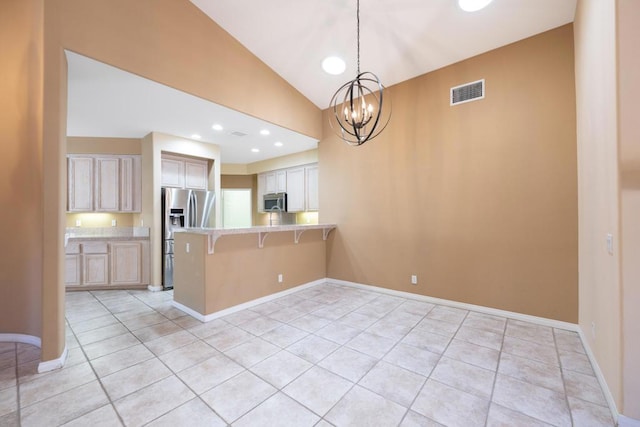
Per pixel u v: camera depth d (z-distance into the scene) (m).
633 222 1.62
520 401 1.87
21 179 2.68
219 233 3.20
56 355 2.29
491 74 3.37
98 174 4.85
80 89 3.02
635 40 1.59
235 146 5.54
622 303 1.64
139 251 4.73
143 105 3.47
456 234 3.65
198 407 1.82
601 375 2.01
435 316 3.37
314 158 5.75
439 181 3.78
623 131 1.62
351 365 2.31
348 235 4.76
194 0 3.10
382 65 3.78
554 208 3.01
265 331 2.99
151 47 2.81
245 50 3.72
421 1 2.81
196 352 2.54
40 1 2.37
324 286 4.80
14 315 2.78
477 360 2.38
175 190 4.78
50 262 2.27
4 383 2.09
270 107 4.08
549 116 3.02
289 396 1.93
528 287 3.17
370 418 1.72
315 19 3.20
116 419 1.72
